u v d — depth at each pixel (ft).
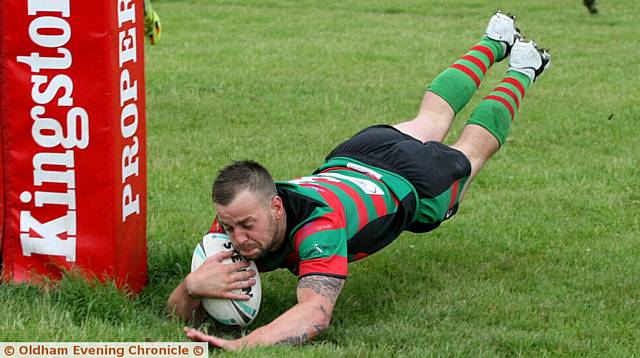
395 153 46.14
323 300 38.34
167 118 81.35
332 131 78.18
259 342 37.29
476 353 39.58
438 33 128.57
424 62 109.70
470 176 49.29
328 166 46.34
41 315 38.52
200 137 75.31
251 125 80.02
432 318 44.09
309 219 39.60
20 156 41.81
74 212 42.14
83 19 40.06
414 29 131.75
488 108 51.24
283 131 78.07
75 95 40.86
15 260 42.93
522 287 48.52
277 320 38.01
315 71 103.45
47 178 41.91
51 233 42.45
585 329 42.96
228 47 116.78
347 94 92.68
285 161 68.90
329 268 38.81
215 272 39.88
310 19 139.64
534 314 44.83
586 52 116.78
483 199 62.59
